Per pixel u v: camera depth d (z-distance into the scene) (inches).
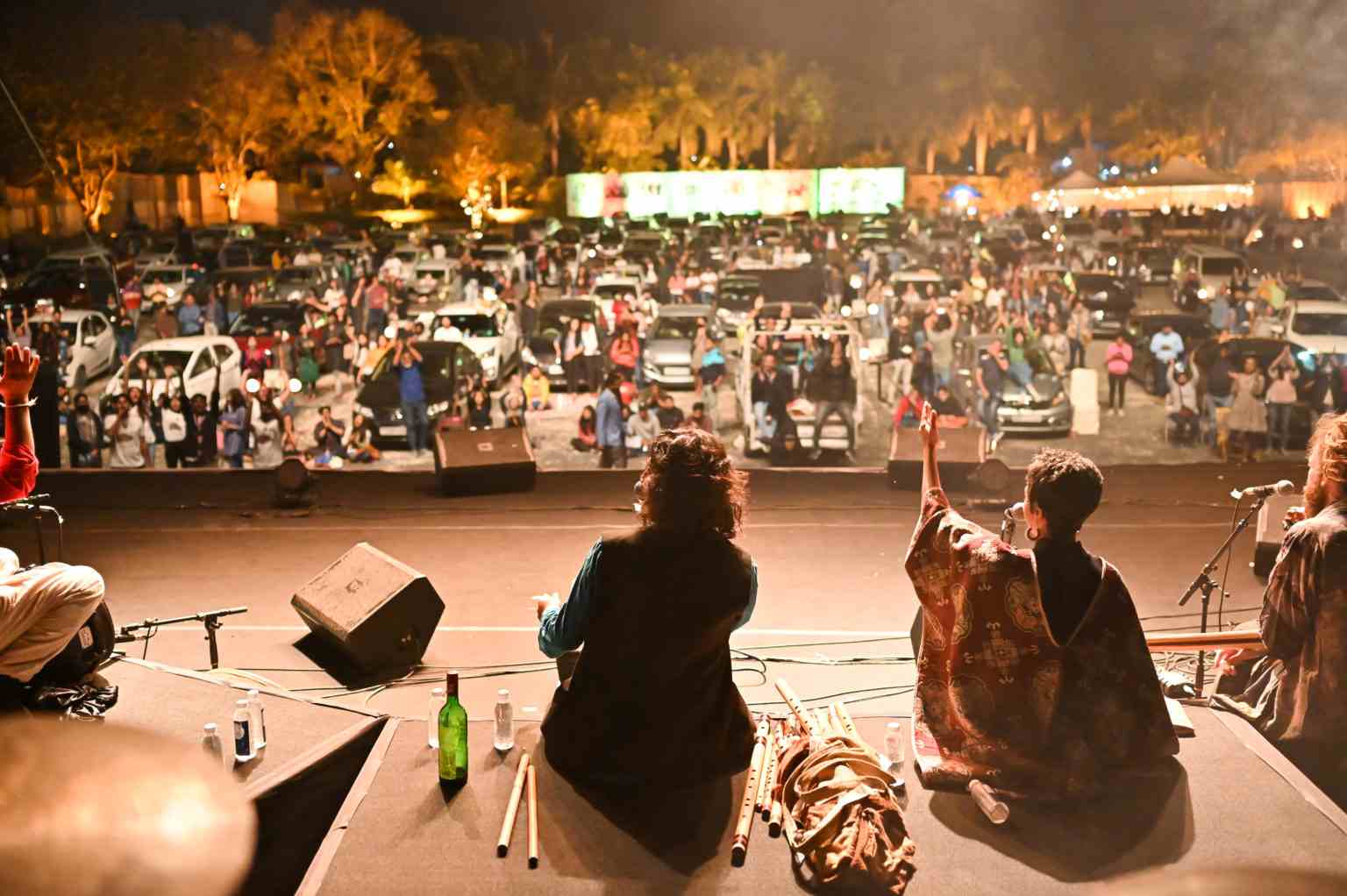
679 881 151.7
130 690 220.1
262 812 181.5
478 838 162.9
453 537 460.4
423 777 180.2
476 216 2746.1
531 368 973.2
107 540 455.5
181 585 402.0
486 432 532.4
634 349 930.7
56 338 877.2
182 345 818.2
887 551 439.5
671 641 161.6
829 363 745.0
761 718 198.1
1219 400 769.6
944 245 1878.7
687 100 3216.0
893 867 148.7
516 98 3221.0
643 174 2741.1
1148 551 429.7
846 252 1781.5
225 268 1437.0
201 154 2610.7
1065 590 162.9
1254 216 2187.5
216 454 706.2
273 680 316.5
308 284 1290.6
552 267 1622.8
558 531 467.2
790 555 434.3
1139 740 164.4
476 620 366.9
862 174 2783.0
